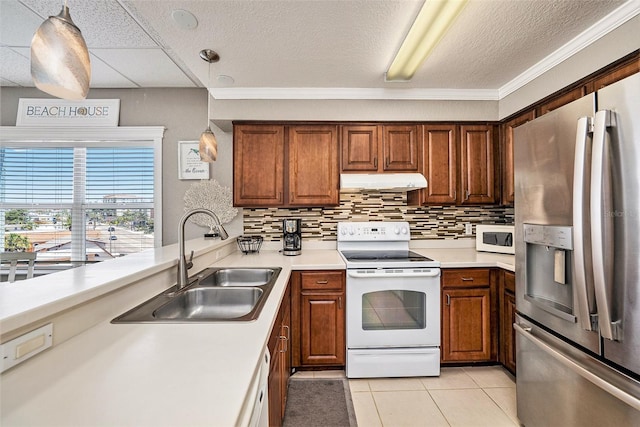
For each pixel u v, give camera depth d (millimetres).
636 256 999
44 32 831
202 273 1857
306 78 2348
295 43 1854
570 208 1242
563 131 1271
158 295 1397
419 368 2199
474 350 2281
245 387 663
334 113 2564
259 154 2576
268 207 2652
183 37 1785
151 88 3027
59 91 896
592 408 1179
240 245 2688
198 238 2729
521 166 1562
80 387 661
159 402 607
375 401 1938
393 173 2594
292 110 2553
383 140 2605
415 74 2303
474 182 2631
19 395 632
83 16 1918
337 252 2736
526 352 1584
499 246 2590
